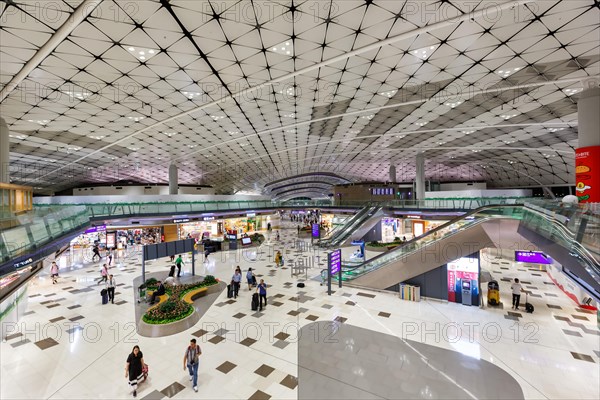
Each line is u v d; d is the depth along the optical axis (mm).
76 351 8234
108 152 25250
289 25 9273
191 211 26938
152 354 8062
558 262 7352
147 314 10023
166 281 14555
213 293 13719
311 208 39625
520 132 22969
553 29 9469
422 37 10078
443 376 6965
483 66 12352
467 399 6137
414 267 12859
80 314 11055
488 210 11258
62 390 6480
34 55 9711
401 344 8586
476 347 8367
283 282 15469
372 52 11156
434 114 19625
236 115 18922
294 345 8555
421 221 28062
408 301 12422
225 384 6688
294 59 11508
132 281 15688
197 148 27656
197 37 9766
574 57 11242
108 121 17281
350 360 7711
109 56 10469
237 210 32844
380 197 43469
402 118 20812
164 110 16406
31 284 15195
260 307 11492
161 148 25953
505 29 9555
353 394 6320
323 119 20188
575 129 20859
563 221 7355
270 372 7168
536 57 11367
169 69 11852
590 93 10453
